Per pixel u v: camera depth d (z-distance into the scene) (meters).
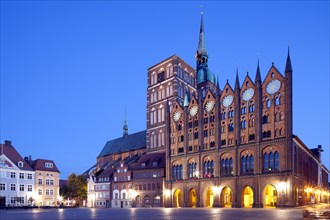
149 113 130.12
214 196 92.00
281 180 78.25
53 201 129.50
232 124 91.75
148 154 126.12
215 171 92.88
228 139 91.69
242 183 85.94
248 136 87.12
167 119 109.56
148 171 118.88
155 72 131.38
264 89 85.69
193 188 97.94
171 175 106.00
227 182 89.38
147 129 129.50
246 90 89.56
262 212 49.34
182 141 104.69
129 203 125.50
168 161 107.06
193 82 134.50
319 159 125.75
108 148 172.00
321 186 125.44
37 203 124.31
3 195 114.25
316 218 25.59
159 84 128.38
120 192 130.00
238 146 88.25
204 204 94.62
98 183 139.88
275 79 83.88
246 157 87.00
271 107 83.38
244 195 92.19
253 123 86.69
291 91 80.62
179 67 125.56
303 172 91.19
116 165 140.38
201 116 99.50
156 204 114.62
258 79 86.69
